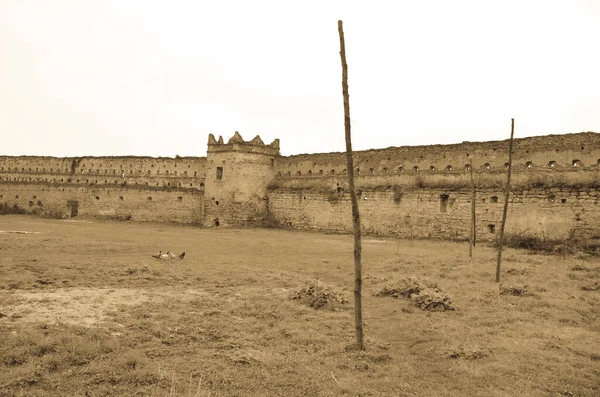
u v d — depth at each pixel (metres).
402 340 10.01
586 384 7.55
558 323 11.27
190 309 12.02
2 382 6.88
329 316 11.75
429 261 21.86
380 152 40.78
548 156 31.52
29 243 23.44
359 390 7.22
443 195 35.12
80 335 9.29
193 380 7.43
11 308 11.24
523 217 30.70
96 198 54.59
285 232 40.81
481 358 8.78
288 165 47.62
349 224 40.50
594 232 27.58
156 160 54.16
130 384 7.11
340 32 9.67
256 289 14.98
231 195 46.34
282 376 7.74
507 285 15.13
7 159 58.66
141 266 17.61
